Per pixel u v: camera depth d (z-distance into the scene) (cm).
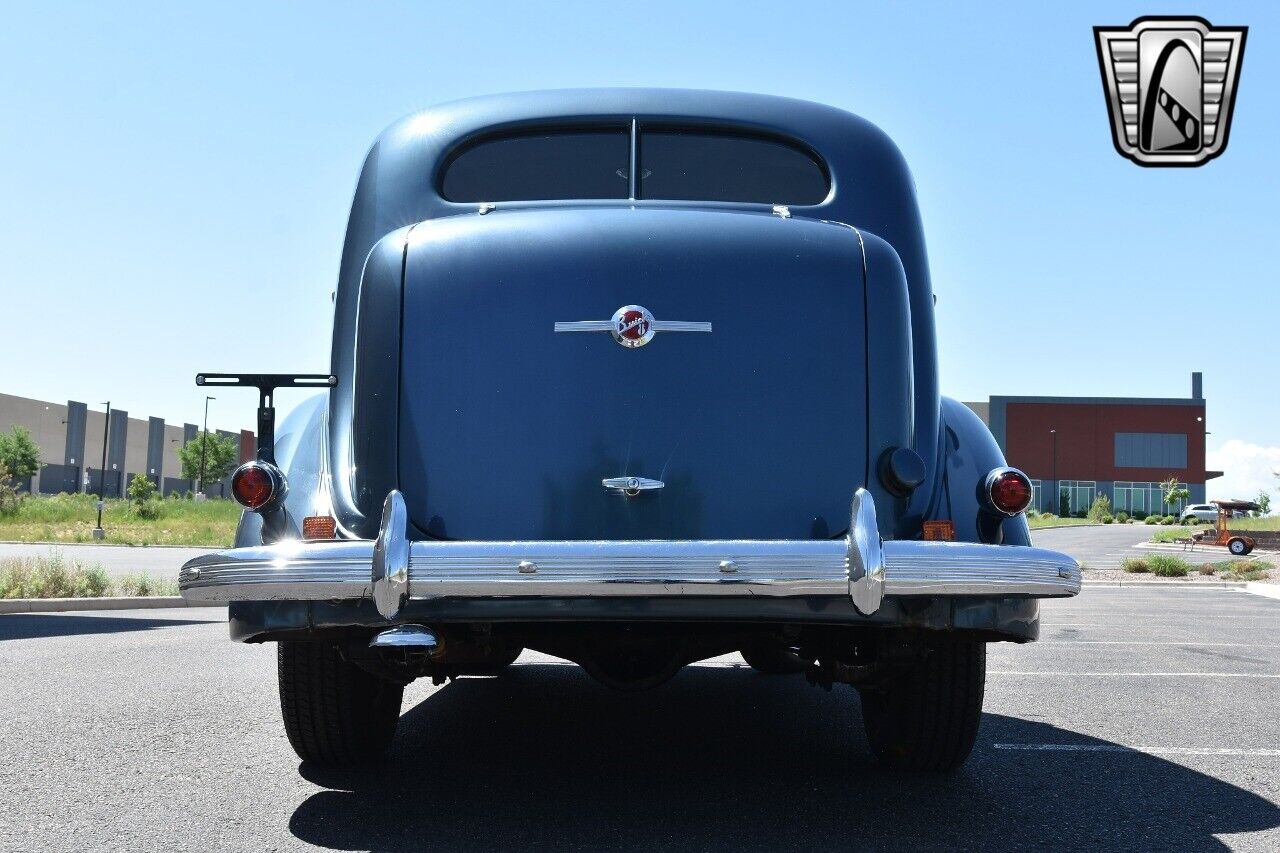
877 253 398
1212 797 438
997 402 9406
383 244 399
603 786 442
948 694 436
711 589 331
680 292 381
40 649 882
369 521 377
